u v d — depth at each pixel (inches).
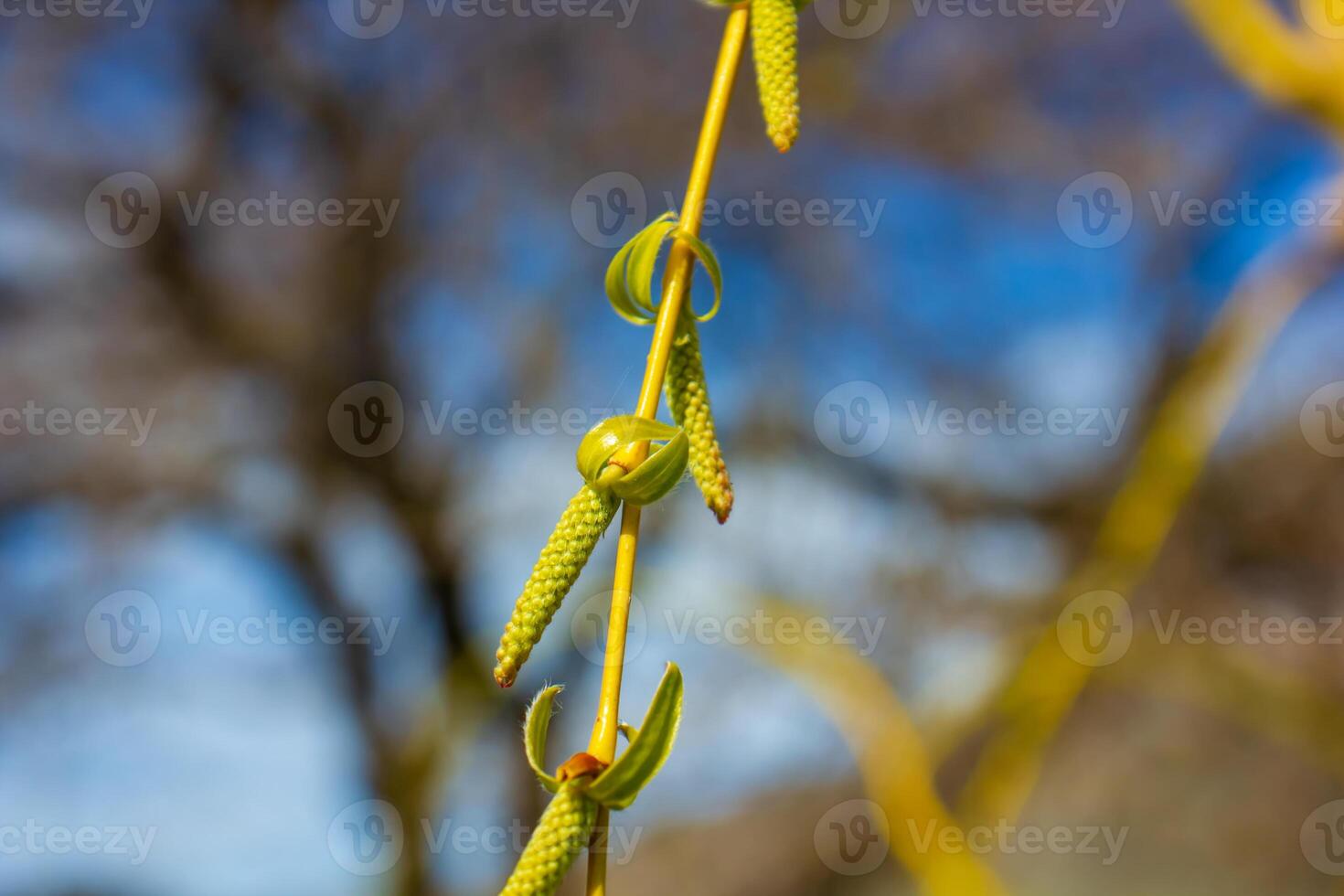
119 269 57.7
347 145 59.2
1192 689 52.7
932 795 38.6
